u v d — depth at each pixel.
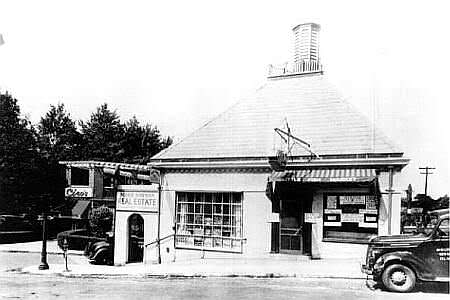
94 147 40.31
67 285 15.30
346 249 17.33
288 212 18.39
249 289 13.02
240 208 19.31
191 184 20.22
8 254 26.59
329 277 14.36
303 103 19.25
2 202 35.12
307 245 17.83
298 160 18.11
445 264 12.12
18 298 13.20
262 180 18.98
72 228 35.81
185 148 20.48
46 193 36.44
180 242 20.25
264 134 19.42
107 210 30.48
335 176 17.06
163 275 16.14
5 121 34.94
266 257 18.39
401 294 12.13
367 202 17.19
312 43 19.94
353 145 17.62
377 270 12.52
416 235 12.88
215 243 19.64
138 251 21.52
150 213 20.80
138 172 24.70
